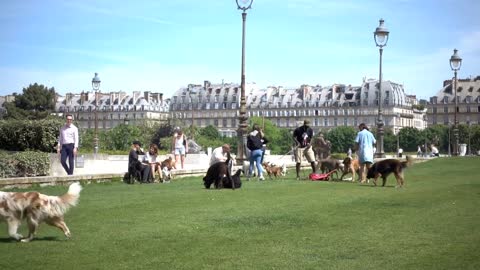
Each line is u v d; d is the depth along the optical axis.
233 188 19.55
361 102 185.00
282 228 11.38
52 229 11.13
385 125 182.25
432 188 19.66
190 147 56.47
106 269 8.06
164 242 9.95
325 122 190.75
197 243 9.88
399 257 8.79
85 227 11.39
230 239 10.23
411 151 161.88
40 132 31.28
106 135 108.69
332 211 13.75
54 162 25.48
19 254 9.00
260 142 24.44
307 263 8.43
